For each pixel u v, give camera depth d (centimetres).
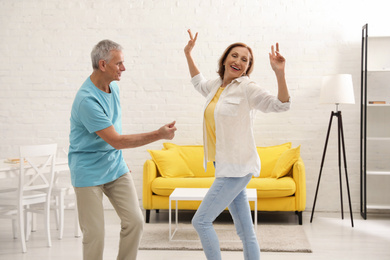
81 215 274
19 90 580
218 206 272
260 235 441
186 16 563
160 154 524
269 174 524
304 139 555
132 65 571
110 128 265
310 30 551
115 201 284
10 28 578
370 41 543
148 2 566
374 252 391
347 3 545
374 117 549
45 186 414
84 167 273
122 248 282
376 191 550
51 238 439
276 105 254
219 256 274
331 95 491
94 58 273
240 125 271
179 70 567
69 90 575
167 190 493
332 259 371
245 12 557
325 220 511
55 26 574
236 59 281
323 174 553
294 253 388
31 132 580
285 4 553
